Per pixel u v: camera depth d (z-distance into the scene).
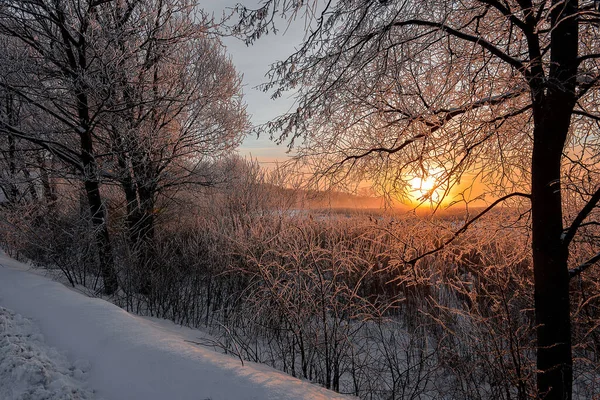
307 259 6.65
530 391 4.28
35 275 7.62
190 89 10.06
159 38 9.19
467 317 5.09
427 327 5.97
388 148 5.11
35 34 8.72
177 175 10.81
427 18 4.84
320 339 5.12
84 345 4.24
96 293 8.12
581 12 2.88
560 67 3.85
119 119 9.16
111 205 11.18
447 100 4.84
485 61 4.47
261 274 5.80
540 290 4.11
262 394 3.07
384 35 4.51
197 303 8.32
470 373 4.63
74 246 8.46
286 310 5.24
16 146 8.98
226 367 3.53
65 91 8.62
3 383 3.48
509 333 4.25
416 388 4.71
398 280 7.70
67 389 3.40
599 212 5.07
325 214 8.36
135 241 9.61
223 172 11.49
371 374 5.14
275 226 8.35
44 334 4.64
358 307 5.45
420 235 5.41
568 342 3.97
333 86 4.70
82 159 8.83
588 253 5.30
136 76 9.24
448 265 6.85
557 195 4.03
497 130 4.50
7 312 5.13
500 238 5.38
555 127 3.95
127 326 4.56
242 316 6.34
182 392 3.23
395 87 4.72
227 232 9.05
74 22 8.41
